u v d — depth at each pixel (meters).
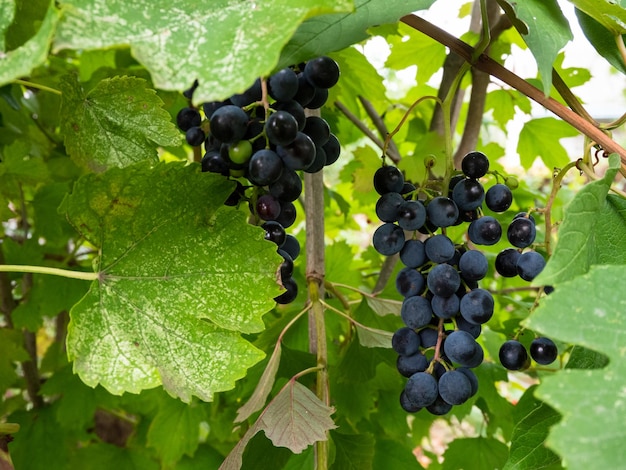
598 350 0.17
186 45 0.17
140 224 0.25
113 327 0.25
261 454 0.32
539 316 0.17
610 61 0.27
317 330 0.33
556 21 0.24
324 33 0.22
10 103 0.40
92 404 0.56
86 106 0.28
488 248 0.59
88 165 0.28
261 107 0.25
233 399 0.46
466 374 0.28
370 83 0.55
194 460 0.57
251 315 0.26
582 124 0.26
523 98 0.57
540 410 0.25
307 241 0.38
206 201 0.26
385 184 0.29
